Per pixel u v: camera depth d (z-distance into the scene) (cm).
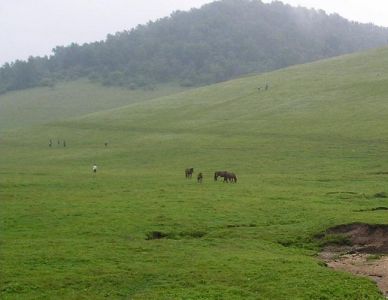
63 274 2489
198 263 2692
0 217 3694
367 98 10869
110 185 5344
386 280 2541
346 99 11094
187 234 3394
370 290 2344
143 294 2267
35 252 2819
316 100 11412
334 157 7119
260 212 3909
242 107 11931
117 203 4222
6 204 4166
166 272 2552
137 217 3712
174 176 6209
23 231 3331
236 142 8812
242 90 13912
